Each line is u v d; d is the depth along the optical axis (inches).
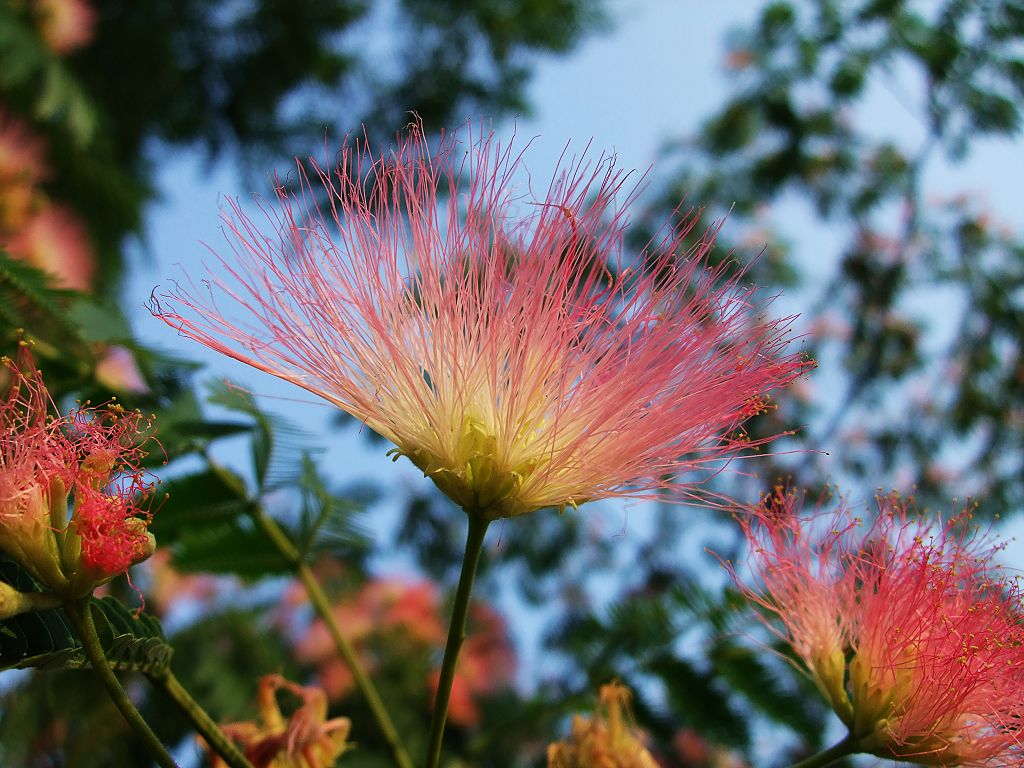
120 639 68.3
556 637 197.2
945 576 82.4
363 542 113.9
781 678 111.7
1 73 181.0
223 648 133.1
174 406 105.4
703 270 81.4
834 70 311.0
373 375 78.4
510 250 80.0
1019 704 81.4
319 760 88.7
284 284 77.8
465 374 76.9
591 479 77.4
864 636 84.0
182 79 319.0
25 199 169.0
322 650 167.0
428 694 167.6
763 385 80.1
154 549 64.1
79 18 216.1
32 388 65.4
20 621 63.6
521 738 154.2
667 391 79.0
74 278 169.6
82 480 62.1
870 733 81.4
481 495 73.9
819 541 93.4
